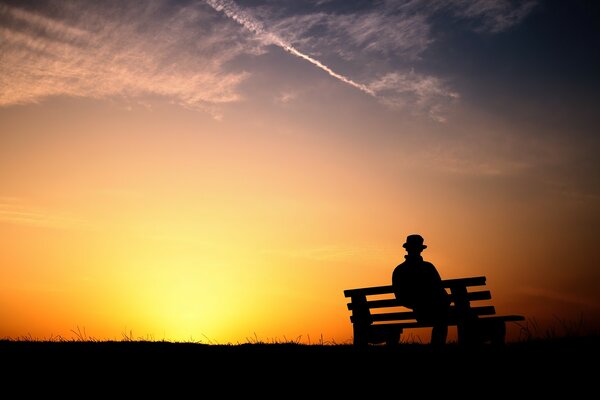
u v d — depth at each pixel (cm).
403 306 1014
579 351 939
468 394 817
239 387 945
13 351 1200
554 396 786
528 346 995
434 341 967
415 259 1009
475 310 952
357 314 1063
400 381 890
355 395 862
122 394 930
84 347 1248
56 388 960
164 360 1120
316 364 1027
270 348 1202
